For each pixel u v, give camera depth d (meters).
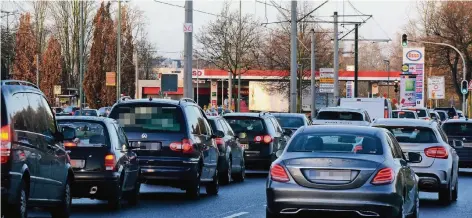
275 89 142.25
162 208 30.38
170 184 32.38
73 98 142.75
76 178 27.66
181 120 32.12
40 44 147.00
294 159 22.61
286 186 22.41
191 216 27.89
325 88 113.50
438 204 34.28
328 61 144.25
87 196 28.02
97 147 27.98
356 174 22.25
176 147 31.83
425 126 34.31
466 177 51.59
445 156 33.56
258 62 138.75
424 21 142.00
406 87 119.94
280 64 139.12
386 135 24.34
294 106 78.94
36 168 21.77
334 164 22.34
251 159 46.84
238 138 45.78
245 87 160.88
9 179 19.72
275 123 50.19
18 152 20.25
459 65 138.88
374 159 22.61
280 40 140.12
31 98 22.22
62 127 25.94
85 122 28.50
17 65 142.00
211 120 40.88
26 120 21.31
